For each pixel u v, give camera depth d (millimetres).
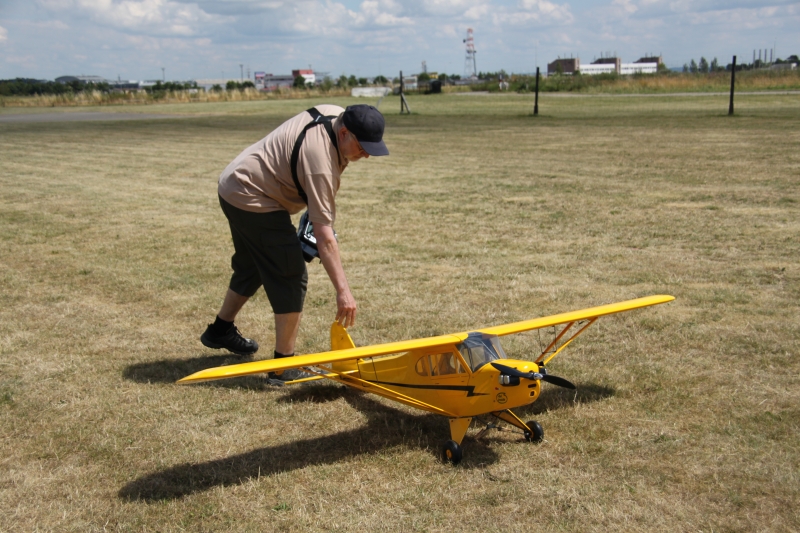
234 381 4469
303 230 4320
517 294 6055
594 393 4121
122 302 6098
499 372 3277
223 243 8344
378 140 3666
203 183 13422
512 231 8664
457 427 3494
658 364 4488
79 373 4551
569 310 5598
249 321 5582
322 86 65688
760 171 12414
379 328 5277
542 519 2885
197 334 5316
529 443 3572
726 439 3512
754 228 8250
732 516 2873
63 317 5699
